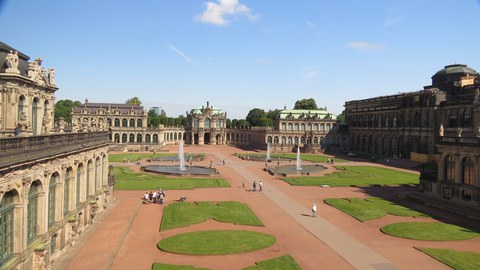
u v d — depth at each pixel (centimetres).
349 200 6744
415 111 14012
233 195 7169
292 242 4388
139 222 5159
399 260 3841
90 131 5038
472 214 5512
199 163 12462
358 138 18388
